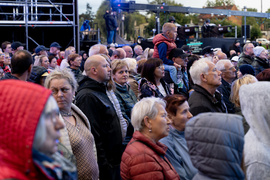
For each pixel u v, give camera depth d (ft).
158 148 8.48
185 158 9.60
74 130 8.98
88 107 11.12
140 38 42.09
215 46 45.55
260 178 6.44
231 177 5.73
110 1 58.23
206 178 5.91
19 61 10.23
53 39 38.14
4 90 3.99
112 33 44.50
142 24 86.58
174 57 18.83
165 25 18.92
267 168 6.44
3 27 34.73
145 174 8.10
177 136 10.00
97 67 11.73
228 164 5.74
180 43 44.60
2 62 18.26
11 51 25.20
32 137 3.84
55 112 4.29
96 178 9.30
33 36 37.24
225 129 5.89
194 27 47.73
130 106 13.48
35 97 3.95
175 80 18.10
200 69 12.29
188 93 19.12
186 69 20.58
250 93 6.91
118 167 11.69
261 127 6.72
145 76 15.42
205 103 12.00
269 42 92.32
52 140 4.21
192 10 64.90
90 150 9.23
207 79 12.28
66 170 4.29
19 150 3.84
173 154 9.50
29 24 34.09
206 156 5.84
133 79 16.20
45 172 3.94
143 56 24.26
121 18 61.57
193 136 6.01
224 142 5.79
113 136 11.49
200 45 44.73
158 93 15.17
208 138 5.86
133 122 8.89
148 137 8.79
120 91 13.62
